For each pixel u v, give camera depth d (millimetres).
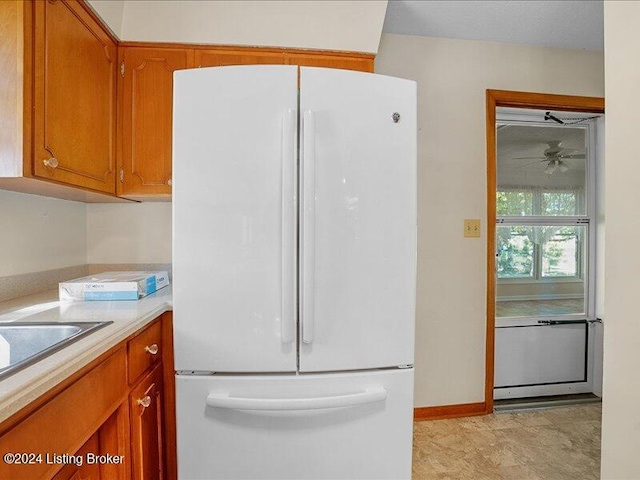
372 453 1076
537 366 2316
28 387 557
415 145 1102
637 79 917
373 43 1634
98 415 801
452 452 1725
